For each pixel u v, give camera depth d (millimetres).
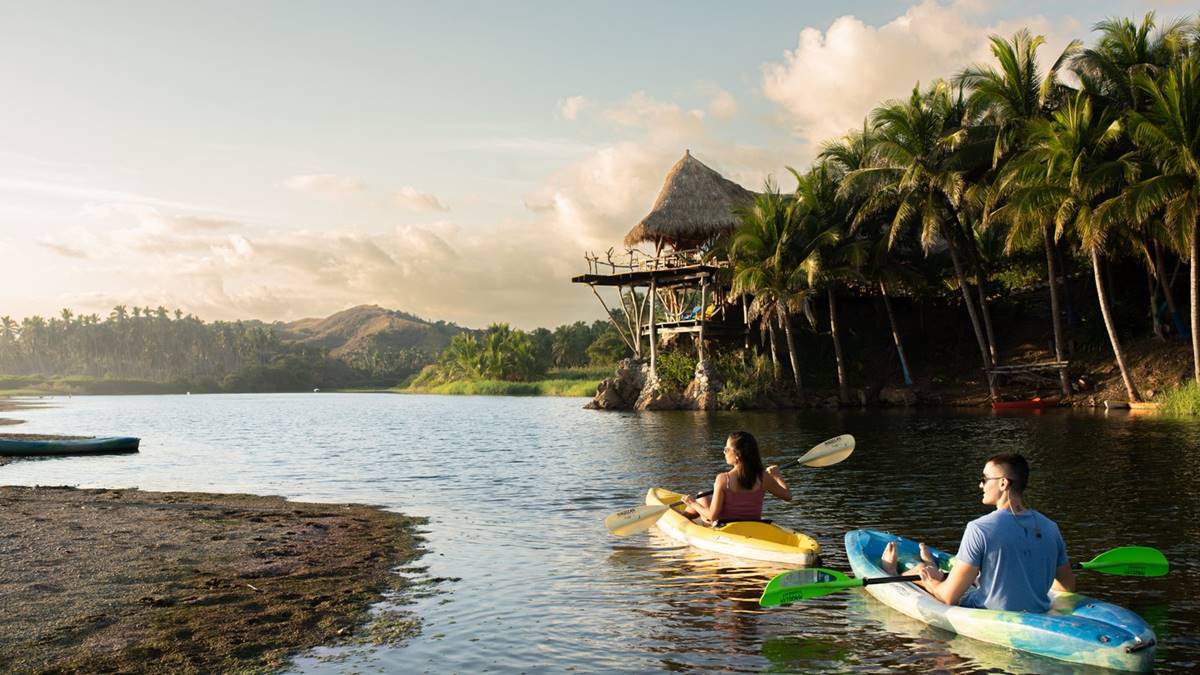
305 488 16297
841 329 42000
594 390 80750
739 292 38438
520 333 109438
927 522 11203
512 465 19625
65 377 184375
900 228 37188
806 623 6871
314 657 6152
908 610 6973
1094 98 30094
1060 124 28172
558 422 36938
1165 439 19812
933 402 36562
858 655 6090
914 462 17453
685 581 8312
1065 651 5812
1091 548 9266
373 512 12898
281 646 6402
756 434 24859
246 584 8289
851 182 35500
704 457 20062
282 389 187375
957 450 19344
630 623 6938
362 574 8727
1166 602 7199
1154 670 5652
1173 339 32031
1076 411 29875
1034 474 14844
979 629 6277
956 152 33156
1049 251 32625
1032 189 27406
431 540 10547
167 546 10102
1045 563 6332
